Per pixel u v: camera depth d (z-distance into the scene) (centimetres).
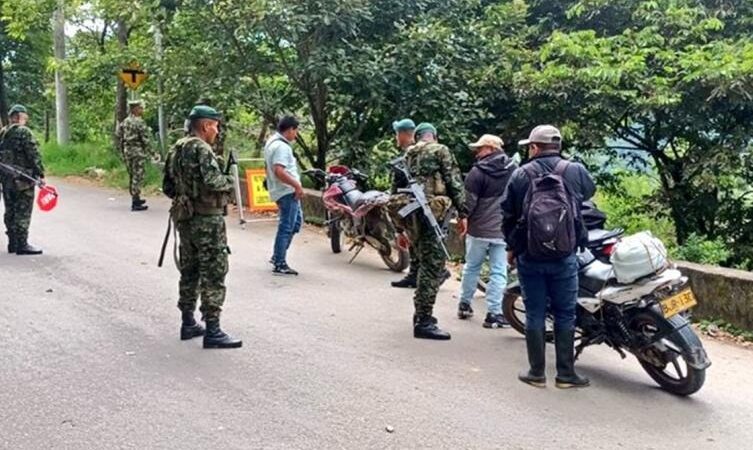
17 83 2828
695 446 417
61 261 827
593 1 1195
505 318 614
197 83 1238
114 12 1477
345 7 1129
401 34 1165
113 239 958
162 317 627
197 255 555
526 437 420
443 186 607
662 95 1011
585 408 466
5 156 845
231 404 450
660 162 1227
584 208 554
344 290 743
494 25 1255
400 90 1168
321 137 1296
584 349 579
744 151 1052
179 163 543
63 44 1981
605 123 1144
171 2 1257
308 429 419
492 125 1245
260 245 953
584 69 1042
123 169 1694
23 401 447
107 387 472
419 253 598
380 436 413
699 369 475
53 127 3108
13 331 581
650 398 488
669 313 481
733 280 655
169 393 465
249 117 1417
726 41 1118
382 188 1222
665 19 1145
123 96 1834
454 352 564
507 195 502
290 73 1218
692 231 1198
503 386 498
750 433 437
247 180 1127
